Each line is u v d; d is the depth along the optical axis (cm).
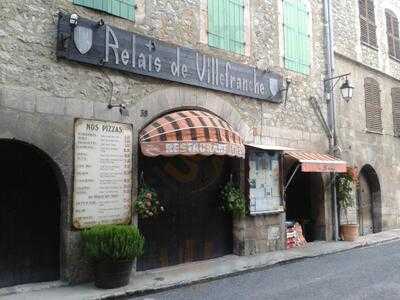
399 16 1543
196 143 692
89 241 611
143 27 743
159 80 758
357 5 1323
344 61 1237
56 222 658
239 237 880
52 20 634
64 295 579
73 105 645
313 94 1097
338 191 1120
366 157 1288
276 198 943
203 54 826
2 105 576
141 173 728
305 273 751
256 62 945
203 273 724
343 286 649
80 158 645
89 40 662
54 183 660
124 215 689
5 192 614
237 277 728
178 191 808
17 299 559
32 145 602
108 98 688
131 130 709
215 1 871
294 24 1059
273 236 937
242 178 888
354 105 1258
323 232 1093
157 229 771
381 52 1419
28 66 605
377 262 845
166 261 778
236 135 762
